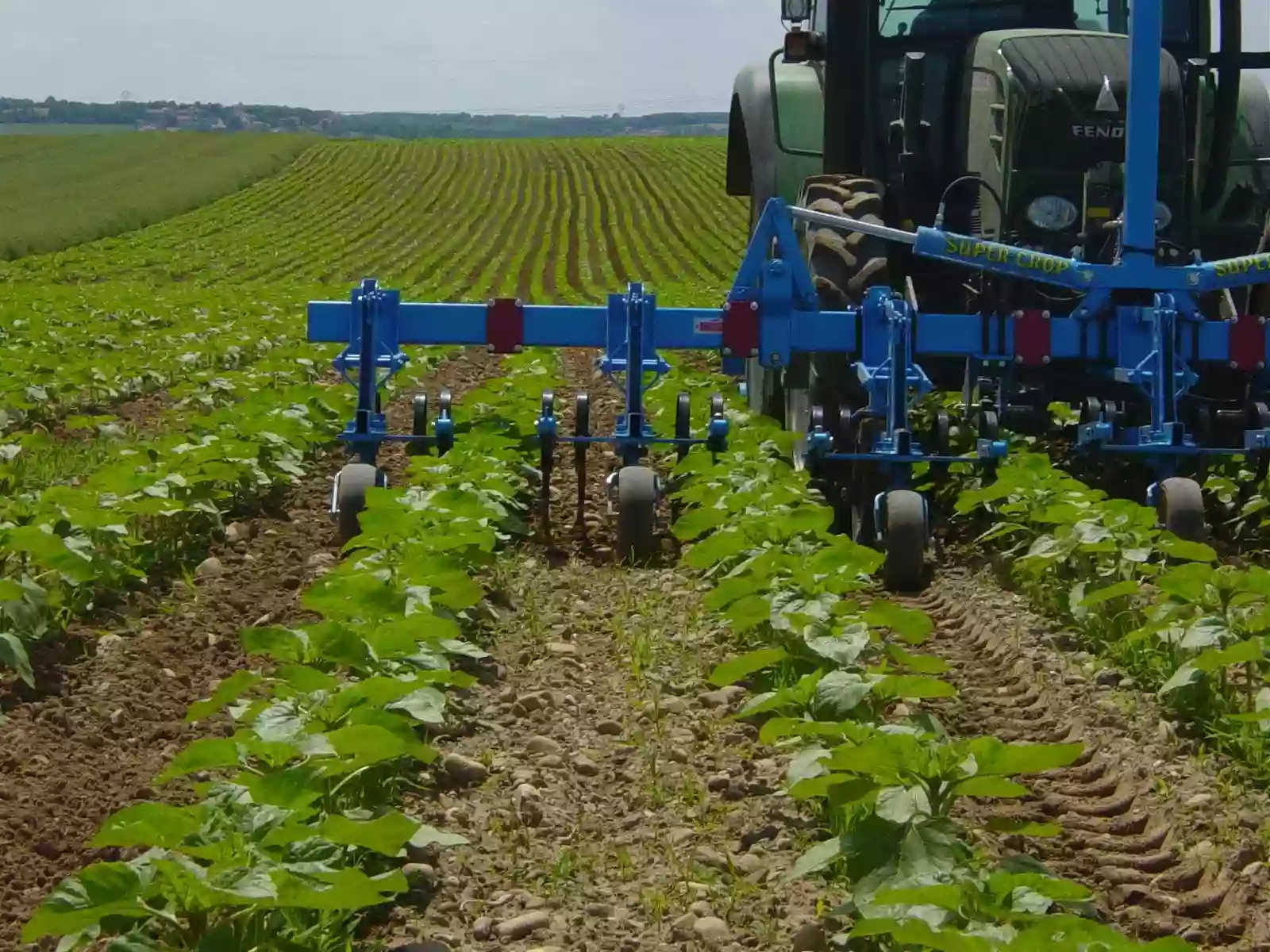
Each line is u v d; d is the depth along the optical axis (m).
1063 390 9.13
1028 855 4.36
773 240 8.79
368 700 4.66
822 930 3.93
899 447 7.75
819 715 4.95
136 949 3.41
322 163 65.31
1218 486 8.31
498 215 49.69
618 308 8.63
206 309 23.64
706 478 8.77
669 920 4.09
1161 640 6.20
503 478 8.81
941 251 8.11
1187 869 4.45
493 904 4.20
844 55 9.46
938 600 7.41
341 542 8.24
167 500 7.84
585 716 5.75
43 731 5.45
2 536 6.56
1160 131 8.74
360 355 8.57
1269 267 8.22
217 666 6.38
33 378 13.68
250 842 3.72
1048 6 9.61
